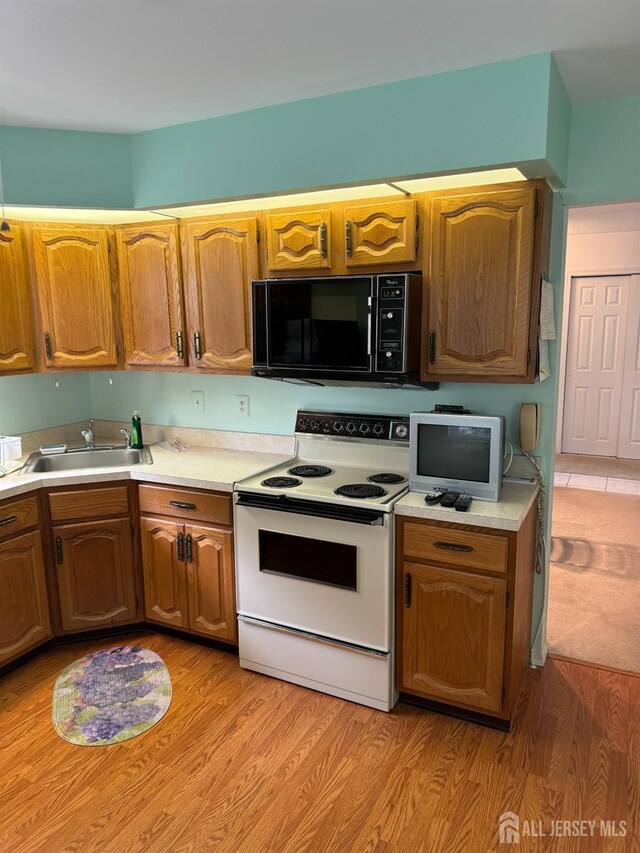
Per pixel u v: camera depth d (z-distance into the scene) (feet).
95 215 9.60
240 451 10.66
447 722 7.82
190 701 8.25
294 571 8.30
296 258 8.46
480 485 7.70
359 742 7.45
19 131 8.51
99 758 7.20
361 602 7.86
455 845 5.96
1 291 9.20
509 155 6.59
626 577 12.24
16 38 5.93
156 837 6.09
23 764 7.11
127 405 11.79
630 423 21.13
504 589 7.15
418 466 8.03
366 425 9.29
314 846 5.97
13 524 8.66
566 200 8.11
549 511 8.81
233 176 8.21
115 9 5.37
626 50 6.26
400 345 7.59
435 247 7.64
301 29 5.80
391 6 5.37
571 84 7.16
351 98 7.32
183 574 9.28
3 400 10.54
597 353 21.25
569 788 6.66
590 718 7.86
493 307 7.47
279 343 8.49
